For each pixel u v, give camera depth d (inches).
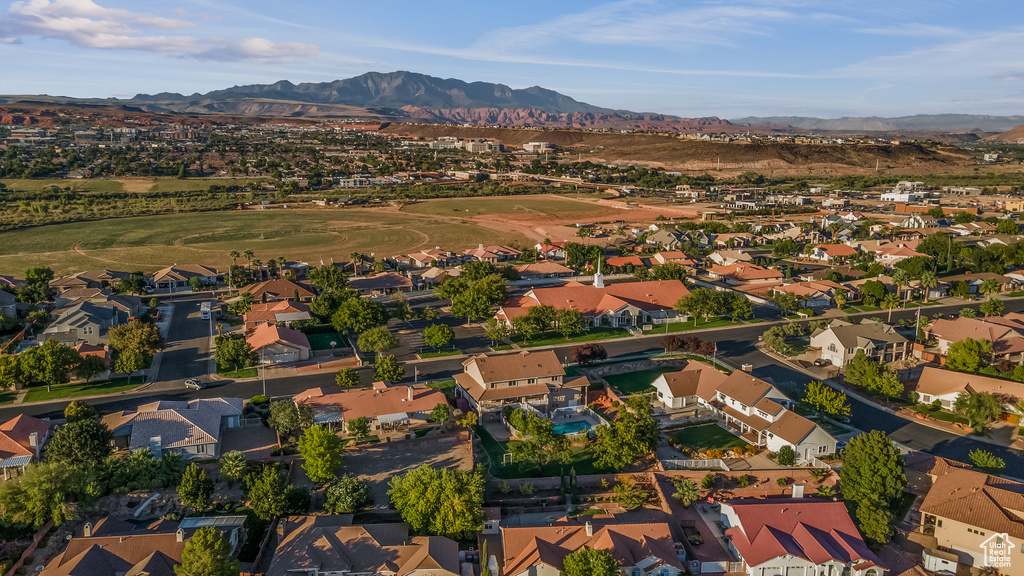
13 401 4537.4
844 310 6968.5
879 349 5374.0
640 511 3415.4
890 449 3383.4
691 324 6441.9
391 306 7071.9
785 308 6747.1
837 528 3110.2
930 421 4379.9
